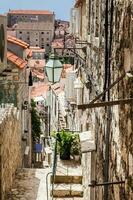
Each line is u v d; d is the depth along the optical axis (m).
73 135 14.59
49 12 106.94
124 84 5.07
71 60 24.70
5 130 11.20
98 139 8.51
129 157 4.62
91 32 10.59
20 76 17.75
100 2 8.56
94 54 9.66
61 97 29.55
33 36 100.50
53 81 10.41
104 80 7.04
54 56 10.52
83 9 14.34
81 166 13.60
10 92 15.38
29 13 107.38
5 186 11.38
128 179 4.64
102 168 7.43
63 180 12.91
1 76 15.69
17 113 15.59
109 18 6.66
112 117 6.14
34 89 44.59
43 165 24.91
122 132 5.16
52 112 34.81
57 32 101.56
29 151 22.88
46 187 12.36
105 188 6.25
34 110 26.56
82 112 13.88
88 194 10.18
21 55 19.42
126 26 5.04
